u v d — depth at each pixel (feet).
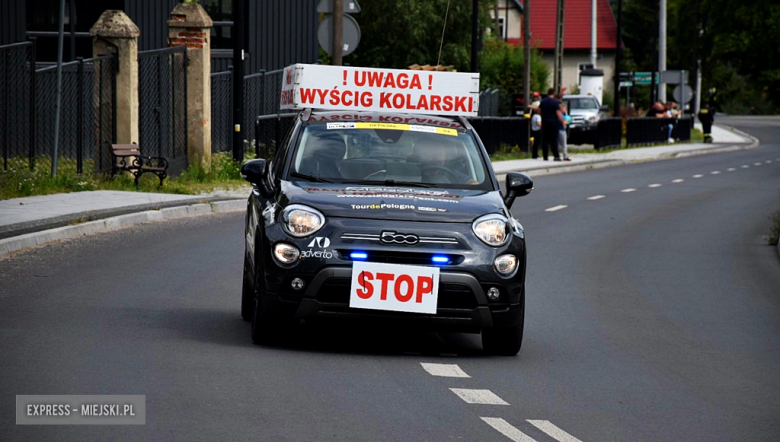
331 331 81.87
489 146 303.27
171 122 193.67
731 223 172.96
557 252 133.59
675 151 392.88
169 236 131.54
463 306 71.26
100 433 52.06
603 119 383.04
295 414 56.90
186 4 200.54
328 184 77.51
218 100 240.53
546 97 309.42
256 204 79.46
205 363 67.82
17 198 150.61
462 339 82.07
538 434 55.47
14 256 110.73
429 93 93.66
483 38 517.96
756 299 105.19
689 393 66.54
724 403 64.34
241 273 106.63
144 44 264.11
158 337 75.25
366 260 70.54
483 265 71.00
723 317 95.09
